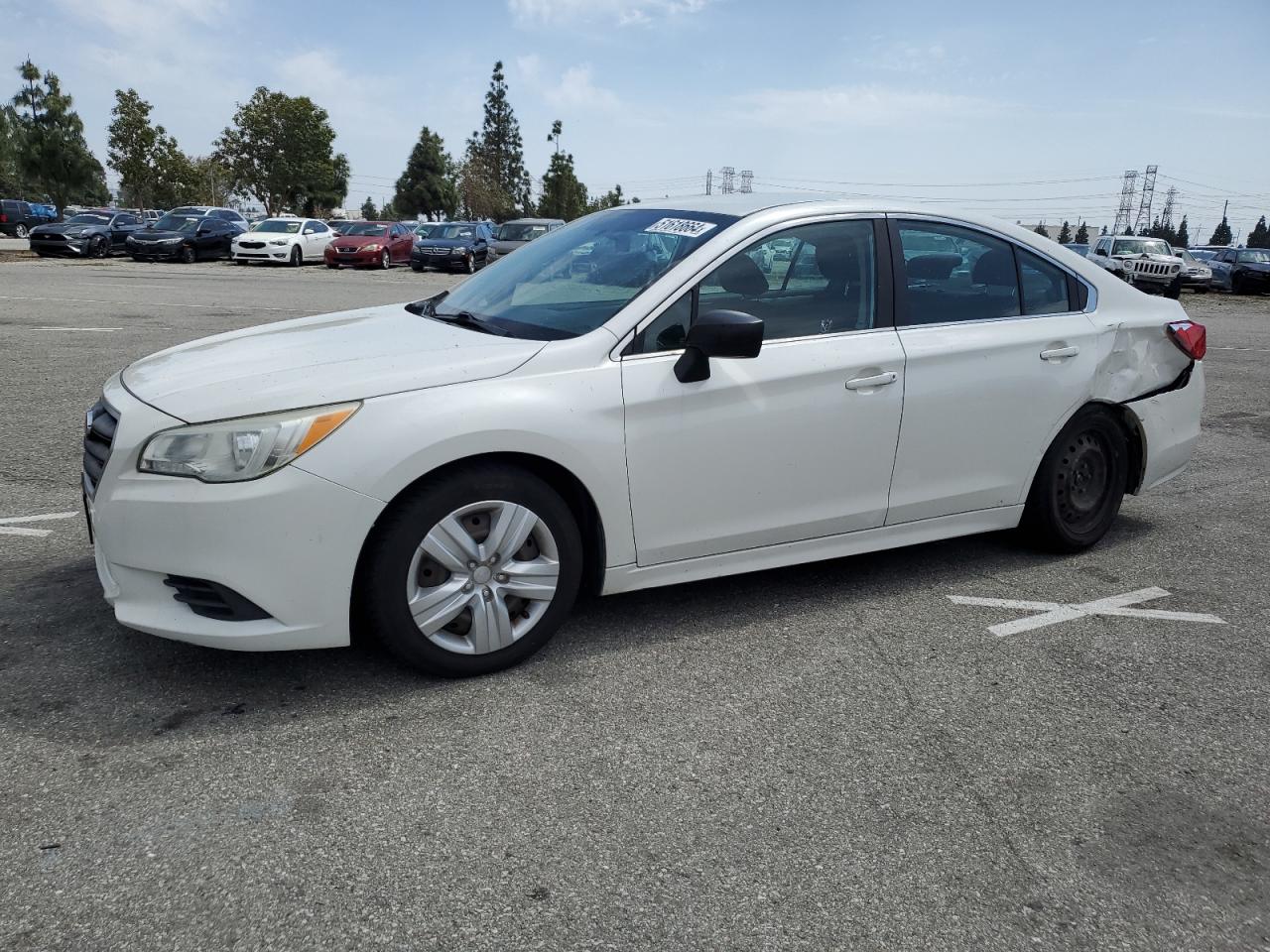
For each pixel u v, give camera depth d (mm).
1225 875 2498
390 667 3426
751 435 3686
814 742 3051
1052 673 3576
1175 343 4836
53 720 3018
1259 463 6977
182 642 3371
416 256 29484
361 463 3021
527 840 2521
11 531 4695
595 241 4125
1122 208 99312
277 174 60781
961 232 4312
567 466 3328
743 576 4434
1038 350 4379
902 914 2307
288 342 3668
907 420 4043
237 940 2143
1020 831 2643
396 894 2305
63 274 22797
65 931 2148
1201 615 4152
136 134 52094
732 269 3717
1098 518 4805
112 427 3166
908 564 4652
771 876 2420
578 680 3395
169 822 2541
